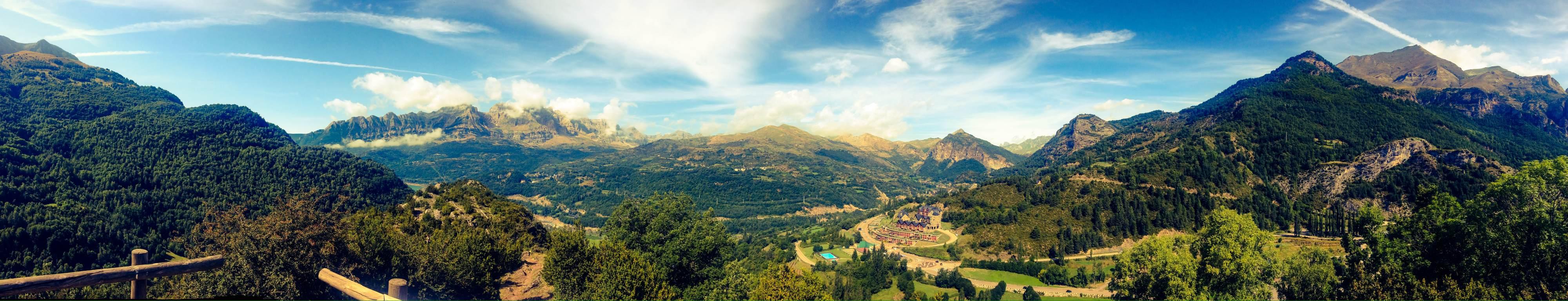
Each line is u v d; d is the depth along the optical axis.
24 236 123.06
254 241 41.03
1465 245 58.81
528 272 76.38
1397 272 61.69
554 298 60.47
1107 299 123.88
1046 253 173.00
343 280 17.16
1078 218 189.00
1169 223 181.38
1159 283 75.62
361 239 49.84
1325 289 74.12
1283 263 79.81
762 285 65.69
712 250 80.12
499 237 73.88
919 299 130.88
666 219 83.88
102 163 170.38
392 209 130.25
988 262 165.00
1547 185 52.44
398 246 56.38
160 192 164.25
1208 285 74.44
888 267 157.88
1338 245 146.12
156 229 151.62
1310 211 189.25
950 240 199.00
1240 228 78.06
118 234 139.75
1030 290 128.88
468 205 129.75
